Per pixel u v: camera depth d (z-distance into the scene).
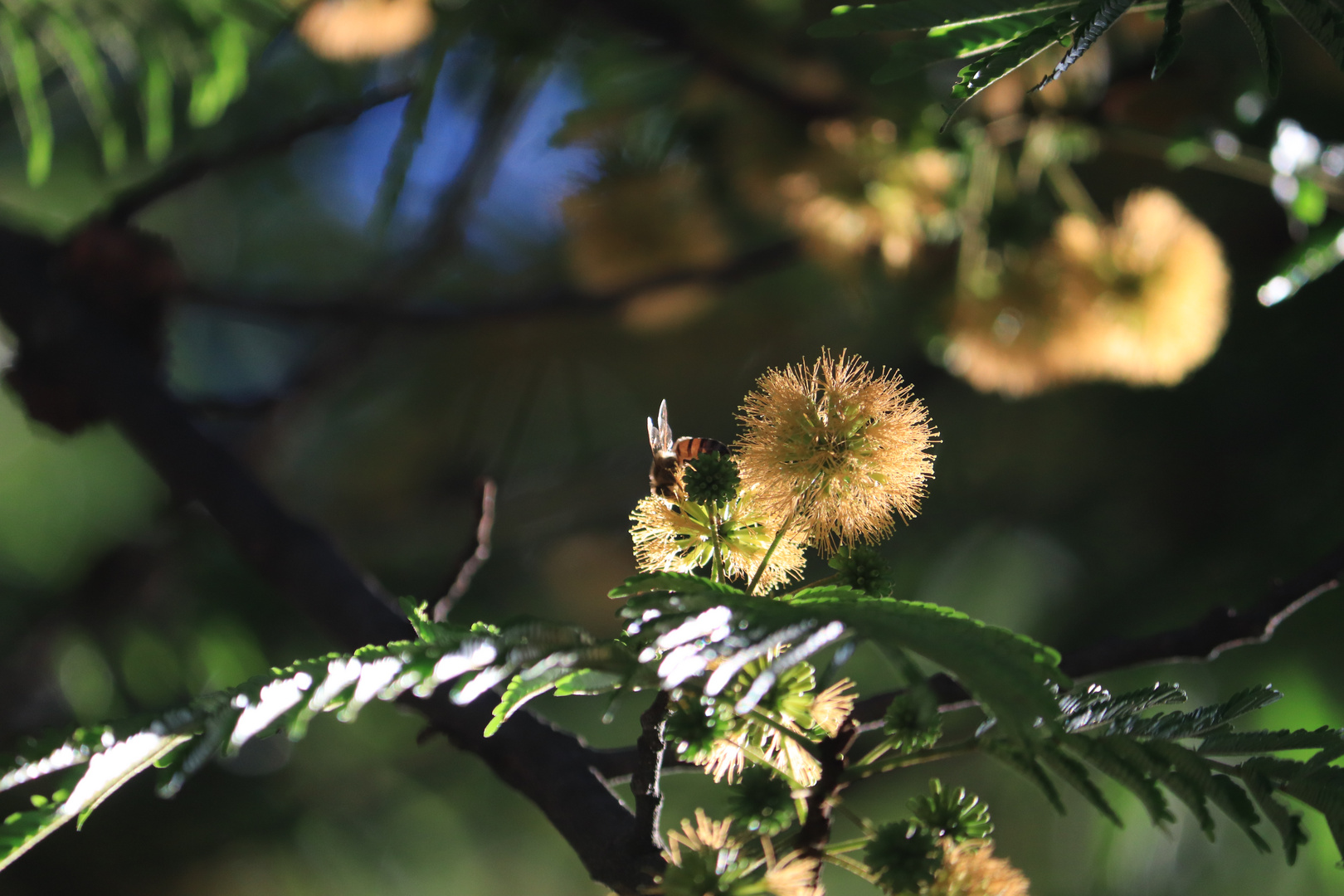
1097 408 1.68
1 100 1.75
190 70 1.46
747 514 0.92
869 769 0.91
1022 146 1.47
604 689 0.90
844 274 1.39
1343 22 0.90
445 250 1.62
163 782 0.87
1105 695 0.91
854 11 0.91
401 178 1.06
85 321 1.16
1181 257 1.19
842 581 0.92
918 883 0.90
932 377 1.82
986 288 1.25
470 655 0.89
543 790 0.95
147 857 1.84
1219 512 1.51
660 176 1.39
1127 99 1.26
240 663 1.75
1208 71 1.28
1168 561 1.54
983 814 0.91
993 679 0.88
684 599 0.89
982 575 1.73
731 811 0.91
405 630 1.01
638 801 0.91
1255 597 1.43
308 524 1.04
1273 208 1.55
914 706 0.91
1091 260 1.20
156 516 1.68
